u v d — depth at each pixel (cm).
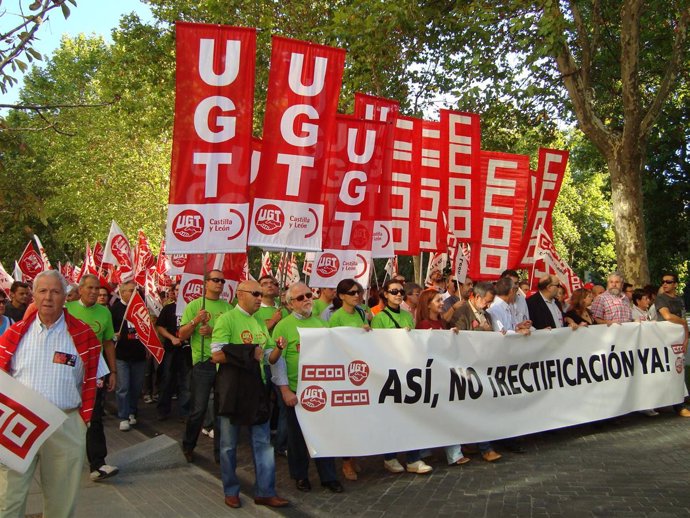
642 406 914
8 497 441
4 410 429
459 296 958
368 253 848
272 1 1898
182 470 717
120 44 2352
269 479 598
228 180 697
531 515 557
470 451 779
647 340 929
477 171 1052
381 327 712
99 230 3447
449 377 724
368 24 1406
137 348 966
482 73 1452
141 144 3366
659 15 1573
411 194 999
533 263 1223
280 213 748
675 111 1892
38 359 455
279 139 748
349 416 659
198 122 691
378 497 623
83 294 722
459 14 1419
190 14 2162
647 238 2070
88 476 686
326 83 761
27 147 596
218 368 599
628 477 658
